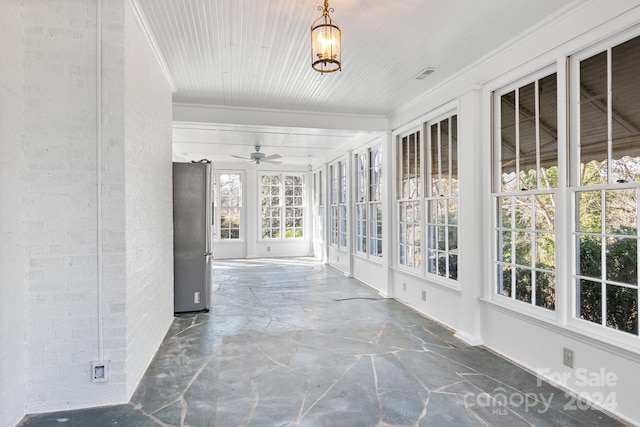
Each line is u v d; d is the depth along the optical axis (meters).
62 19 2.33
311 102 4.89
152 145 3.22
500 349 3.36
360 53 3.37
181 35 3.00
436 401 2.53
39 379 2.36
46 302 2.36
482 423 2.26
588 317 2.58
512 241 3.28
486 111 3.50
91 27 2.37
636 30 2.25
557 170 2.80
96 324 2.42
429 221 4.59
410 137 5.05
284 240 10.77
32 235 2.33
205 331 3.99
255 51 3.30
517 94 3.21
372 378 2.88
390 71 3.80
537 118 3.00
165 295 3.85
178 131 5.89
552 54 2.78
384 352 3.40
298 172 10.91
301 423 2.27
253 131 5.84
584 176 2.60
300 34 2.98
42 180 2.33
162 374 2.93
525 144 3.13
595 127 2.53
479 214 3.57
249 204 10.44
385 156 5.57
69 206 2.37
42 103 2.32
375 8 2.61
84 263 2.40
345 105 5.04
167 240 3.95
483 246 3.56
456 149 4.02
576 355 2.60
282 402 2.52
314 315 4.62
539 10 2.67
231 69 3.73
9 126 2.15
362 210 6.86
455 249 4.05
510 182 3.30
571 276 2.68
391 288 5.56
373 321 4.36
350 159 7.16
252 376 2.91
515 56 3.13
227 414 2.37
